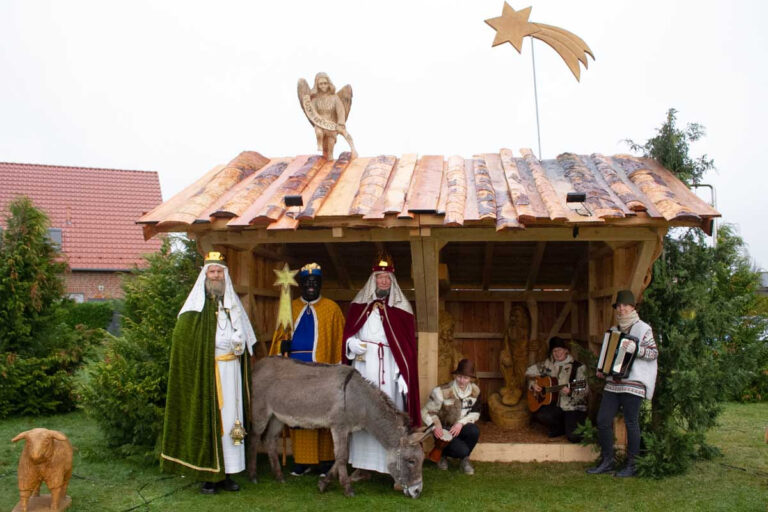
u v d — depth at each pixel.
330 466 6.20
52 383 9.23
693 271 6.60
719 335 6.55
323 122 7.42
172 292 7.09
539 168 6.63
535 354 8.35
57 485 4.97
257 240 6.18
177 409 5.58
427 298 6.46
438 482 5.90
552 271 8.72
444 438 6.04
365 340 6.21
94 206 23.08
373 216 5.54
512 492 5.61
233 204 5.93
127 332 7.08
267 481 5.95
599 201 5.52
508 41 7.30
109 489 5.69
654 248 5.84
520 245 7.98
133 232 22.70
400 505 5.28
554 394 7.15
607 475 6.12
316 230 6.05
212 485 5.59
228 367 5.64
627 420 6.04
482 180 6.32
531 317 8.98
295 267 8.47
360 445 5.91
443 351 8.05
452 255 8.37
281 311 6.18
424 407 6.33
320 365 5.77
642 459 6.04
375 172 6.61
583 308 8.52
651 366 6.01
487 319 9.20
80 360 9.82
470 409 6.25
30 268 9.43
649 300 6.42
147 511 5.14
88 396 6.71
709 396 6.25
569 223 5.40
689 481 5.95
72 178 23.72
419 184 6.32
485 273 8.70
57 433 5.00
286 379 5.78
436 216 5.55
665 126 6.79
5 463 6.50
